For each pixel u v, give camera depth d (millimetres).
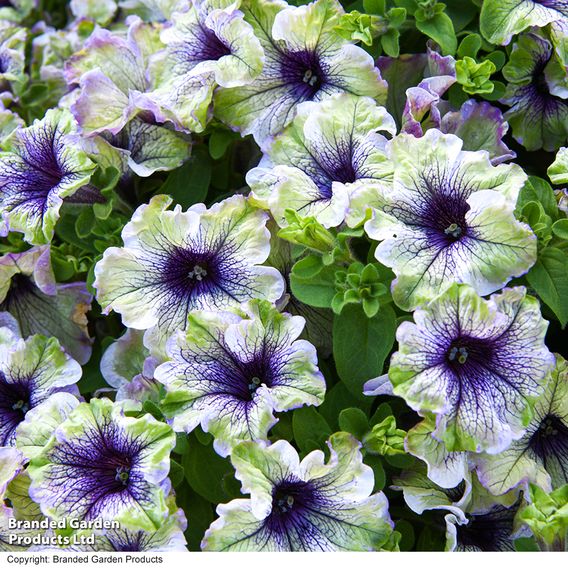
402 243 504
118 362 565
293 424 519
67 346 595
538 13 562
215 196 617
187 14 593
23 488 528
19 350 558
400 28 590
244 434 503
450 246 508
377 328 520
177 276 544
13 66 681
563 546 497
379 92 562
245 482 489
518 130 597
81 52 609
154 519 492
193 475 531
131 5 709
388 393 512
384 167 533
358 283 516
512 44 586
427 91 547
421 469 527
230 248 538
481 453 506
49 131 584
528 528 518
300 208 536
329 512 510
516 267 498
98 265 536
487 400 491
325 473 499
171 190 597
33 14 750
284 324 520
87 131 579
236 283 536
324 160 553
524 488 507
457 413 488
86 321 592
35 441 527
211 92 568
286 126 571
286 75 579
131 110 577
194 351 518
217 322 517
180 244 539
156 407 531
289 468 496
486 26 572
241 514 494
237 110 576
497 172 510
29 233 566
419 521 546
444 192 516
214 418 506
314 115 547
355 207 514
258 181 550
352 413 520
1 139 626
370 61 558
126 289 537
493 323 486
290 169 543
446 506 506
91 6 705
